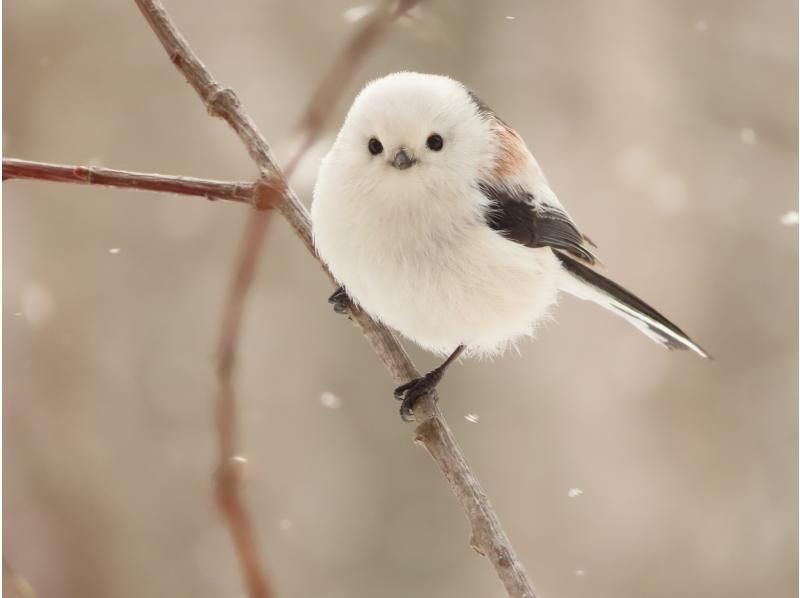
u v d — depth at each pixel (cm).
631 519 1267
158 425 1262
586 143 1377
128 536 1222
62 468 1227
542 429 1281
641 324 805
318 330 1303
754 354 1338
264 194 541
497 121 738
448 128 666
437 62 1299
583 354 1316
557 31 1375
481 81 1330
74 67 1332
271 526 1246
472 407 1271
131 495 1236
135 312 1292
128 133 1334
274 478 1258
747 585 1245
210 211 1325
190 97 1352
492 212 685
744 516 1273
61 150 1315
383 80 684
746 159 1388
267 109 1359
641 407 1305
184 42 608
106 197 1309
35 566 1193
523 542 1245
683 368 1323
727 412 1309
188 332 1293
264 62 1384
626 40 1392
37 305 1264
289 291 1303
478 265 675
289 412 1280
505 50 1353
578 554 1248
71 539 1209
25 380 1245
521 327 729
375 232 660
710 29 1405
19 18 1316
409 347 1261
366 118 656
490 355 742
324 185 669
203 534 1227
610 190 1366
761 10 1401
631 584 1238
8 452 1216
